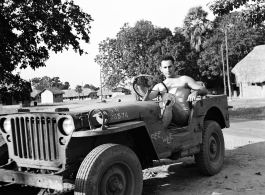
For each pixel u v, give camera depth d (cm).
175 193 444
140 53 4556
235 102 3020
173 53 4300
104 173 341
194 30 5062
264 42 4812
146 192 456
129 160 364
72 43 1292
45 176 330
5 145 425
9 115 377
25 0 1159
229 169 557
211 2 1413
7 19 1116
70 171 353
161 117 441
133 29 4525
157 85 561
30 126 361
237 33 4594
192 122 495
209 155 528
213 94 612
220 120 608
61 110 355
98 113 352
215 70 4653
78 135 327
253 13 1383
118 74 4581
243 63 4072
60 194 463
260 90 4031
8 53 1127
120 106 393
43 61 1284
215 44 4647
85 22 1352
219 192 435
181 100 527
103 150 337
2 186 421
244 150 719
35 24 1221
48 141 351
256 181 474
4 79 1203
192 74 4806
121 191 359
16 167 396
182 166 608
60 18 1245
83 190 316
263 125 1180
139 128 402
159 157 425
